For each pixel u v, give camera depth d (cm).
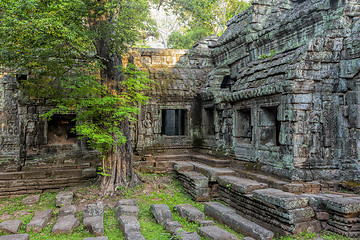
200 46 1636
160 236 672
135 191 1033
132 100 1040
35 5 751
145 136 1395
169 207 898
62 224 727
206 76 1502
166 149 1431
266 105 959
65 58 977
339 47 870
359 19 859
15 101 1295
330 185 809
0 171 1212
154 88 1387
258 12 1217
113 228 734
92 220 734
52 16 777
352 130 862
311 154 852
